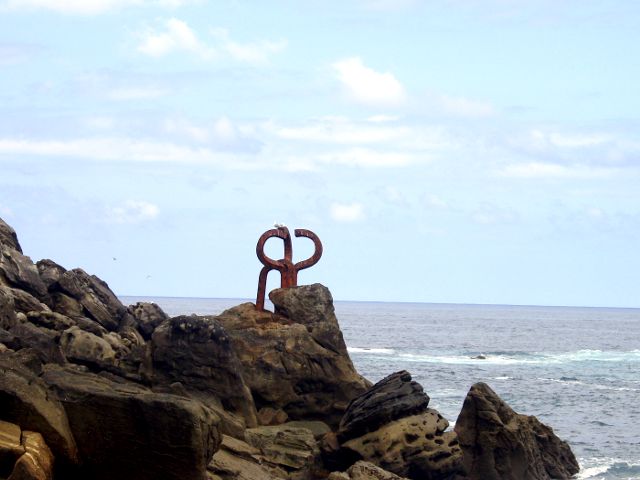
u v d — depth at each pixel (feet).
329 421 123.65
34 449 75.31
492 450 120.78
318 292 129.70
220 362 114.32
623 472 140.97
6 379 79.00
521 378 275.18
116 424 80.69
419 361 330.34
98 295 143.95
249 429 112.06
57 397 80.89
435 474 105.91
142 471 80.84
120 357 117.91
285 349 123.13
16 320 112.57
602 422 189.78
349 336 499.51
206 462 81.71
